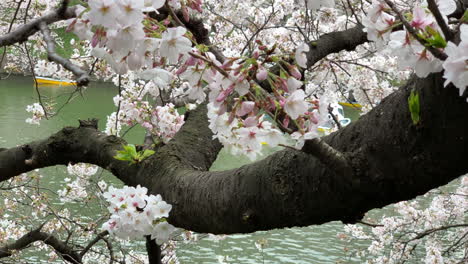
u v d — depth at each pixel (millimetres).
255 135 1462
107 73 5445
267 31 6441
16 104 17766
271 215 1709
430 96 1253
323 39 3445
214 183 1864
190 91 1415
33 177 5895
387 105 1417
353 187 1479
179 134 2537
